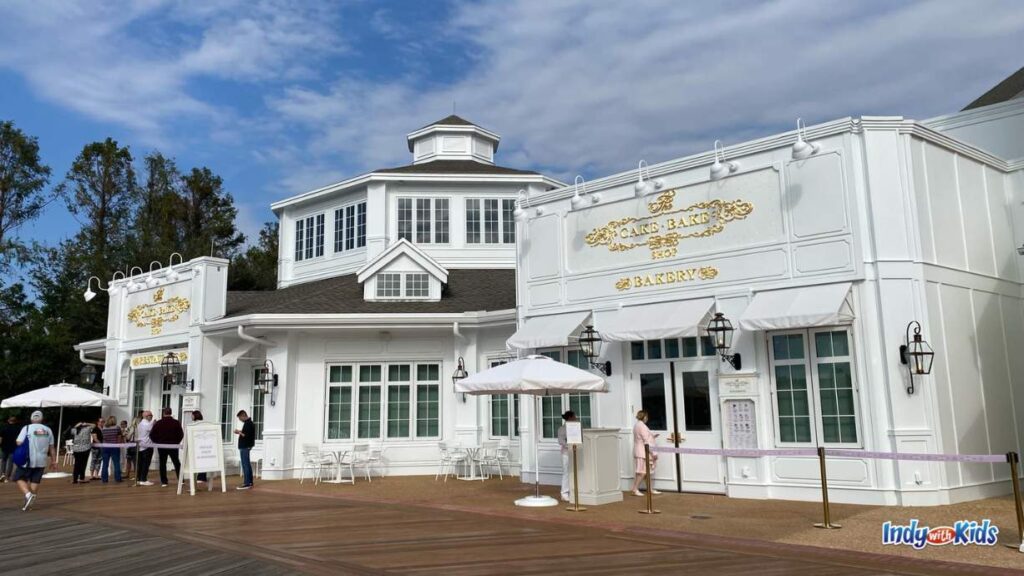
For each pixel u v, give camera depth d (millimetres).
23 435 14570
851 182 13359
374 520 12297
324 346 21078
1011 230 15828
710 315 14711
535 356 13875
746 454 11695
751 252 14469
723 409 14383
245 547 9867
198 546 10016
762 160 14547
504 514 12766
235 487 18328
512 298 21703
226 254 50625
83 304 38531
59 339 35594
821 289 13414
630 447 15797
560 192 17812
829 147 13688
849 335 13133
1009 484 13875
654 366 15719
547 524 11633
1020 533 8789
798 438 13523
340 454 18984
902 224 13094
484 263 26047
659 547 9547
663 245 15836
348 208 26953
